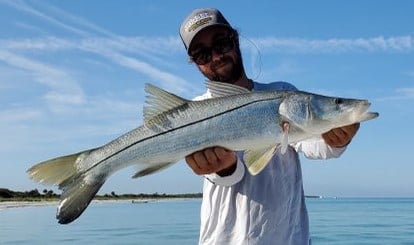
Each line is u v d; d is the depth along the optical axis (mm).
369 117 1183
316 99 1203
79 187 1242
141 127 1256
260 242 1201
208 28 1334
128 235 5117
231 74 1358
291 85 1381
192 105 1223
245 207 1217
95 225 6410
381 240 4727
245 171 1227
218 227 1232
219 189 1238
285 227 1225
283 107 1200
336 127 1195
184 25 1375
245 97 1210
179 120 1223
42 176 1234
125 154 1256
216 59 1346
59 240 4703
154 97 1245
